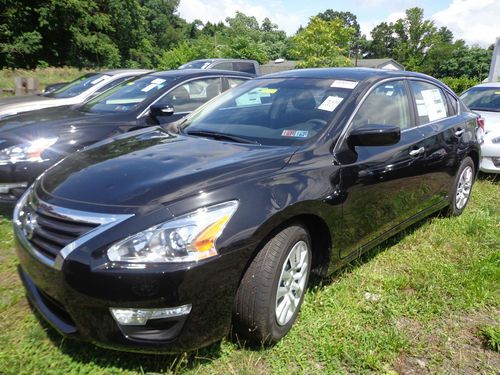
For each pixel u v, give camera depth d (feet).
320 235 9.49
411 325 9.27
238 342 8.27
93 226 7.11
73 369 7.45
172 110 15.87
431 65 211.00
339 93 11.05
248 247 7.40
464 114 16.08
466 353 8.51
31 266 7.53
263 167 8.53
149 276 6.66
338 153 9.73
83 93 25.89
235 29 239.71
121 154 9.53
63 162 9.82
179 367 7.57
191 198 7.30
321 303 9.78
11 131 14.57
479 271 11.39
